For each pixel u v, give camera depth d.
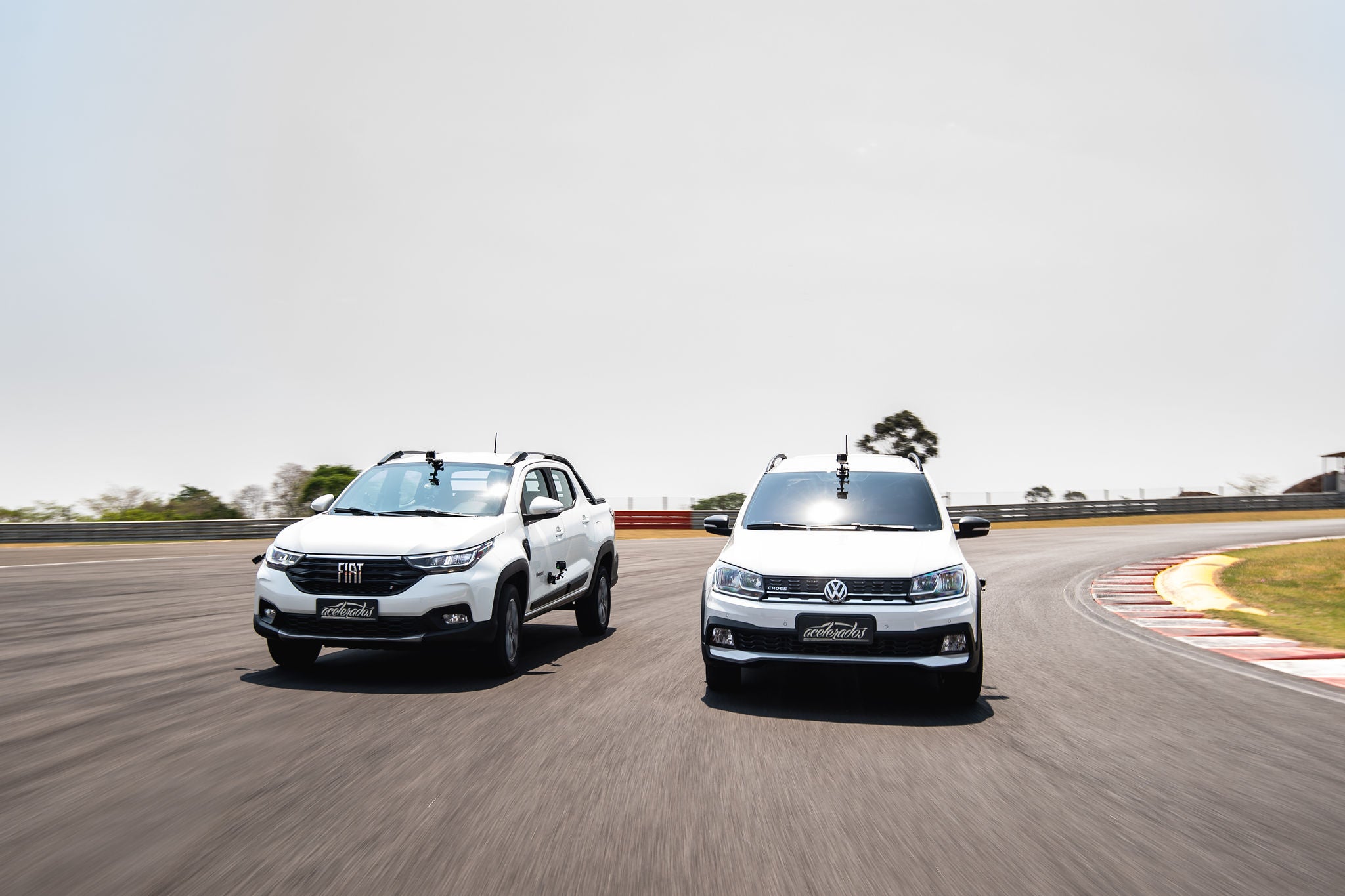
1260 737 5.25
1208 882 3.19
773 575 5.95
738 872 3.23
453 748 4.81
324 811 3.80
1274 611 11.41
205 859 3.28
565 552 8.23
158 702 5.86
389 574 6.41
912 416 38.94
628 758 4.67
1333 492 48.31
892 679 6.98
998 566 17.47
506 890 3.04
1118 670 7.46
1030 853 3.44
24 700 5.91
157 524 28.64
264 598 6.51
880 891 3.09
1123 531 31.03
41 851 3.33
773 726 5.41
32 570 16.20
